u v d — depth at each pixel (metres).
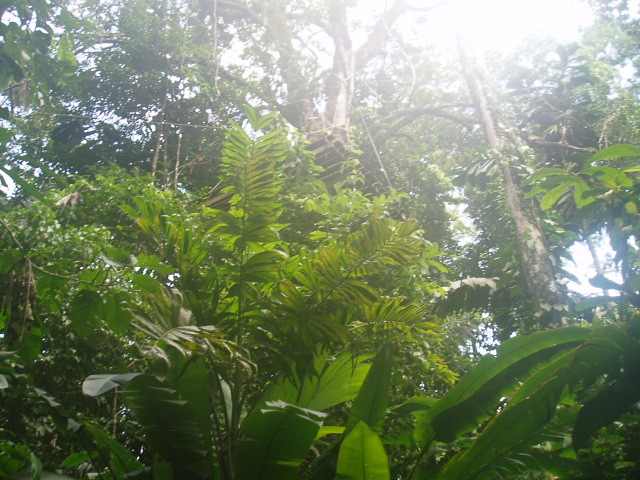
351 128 11.86
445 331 8.16
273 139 4.87
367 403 3.94
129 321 4.56
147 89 12.84
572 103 10.52
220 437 3.99
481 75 9.58
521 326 8.16
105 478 4.31
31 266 4.27
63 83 5.72
